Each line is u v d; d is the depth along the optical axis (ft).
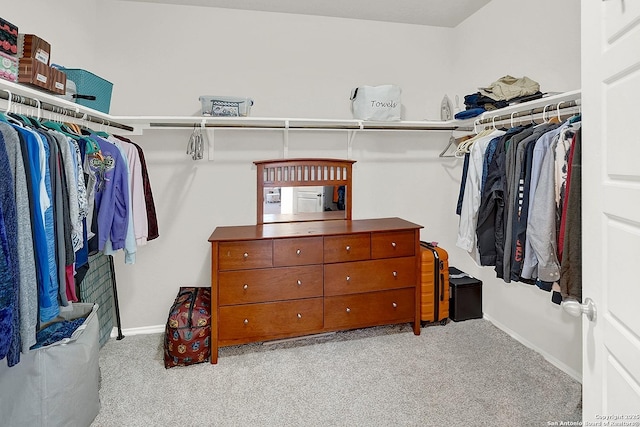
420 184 10.44
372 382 6.84
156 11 8.72
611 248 2.68
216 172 9.20
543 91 7.55
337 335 8.75
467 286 9.55
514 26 8.26
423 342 8.39
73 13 7.61
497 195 6.57
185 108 8.93
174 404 6.24
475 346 8.20
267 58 9.30
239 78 9.16
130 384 6.82
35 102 5.08
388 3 8.95
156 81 8.77
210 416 5.95
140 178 7.34
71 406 5.14
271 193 9.39
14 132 3.92
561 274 4.47
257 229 8.55
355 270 8.25
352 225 8.97
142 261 9.04
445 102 9.77
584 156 3.02
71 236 4.84
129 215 6.70
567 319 7.18
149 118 7.74
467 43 9.85
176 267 9.18
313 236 7.95
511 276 6.23
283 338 7.93
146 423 5.78
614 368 2.67
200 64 8.96
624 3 2.46
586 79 2.97
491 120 8.23
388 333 8.85
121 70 8.59
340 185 9.77
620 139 2.52
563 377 6.96
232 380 6.95
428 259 9.09
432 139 10.44
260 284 7.72
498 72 8.78
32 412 4.71
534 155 5.72
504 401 6.23
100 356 7.89
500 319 9.18
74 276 5.12
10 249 3.71
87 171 5.61
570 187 4.38
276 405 6.21
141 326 9.14
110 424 5.74
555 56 7.27
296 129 9.20
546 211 5.49
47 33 6.83
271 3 8.86
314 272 8.00
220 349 8.13
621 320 2.56
